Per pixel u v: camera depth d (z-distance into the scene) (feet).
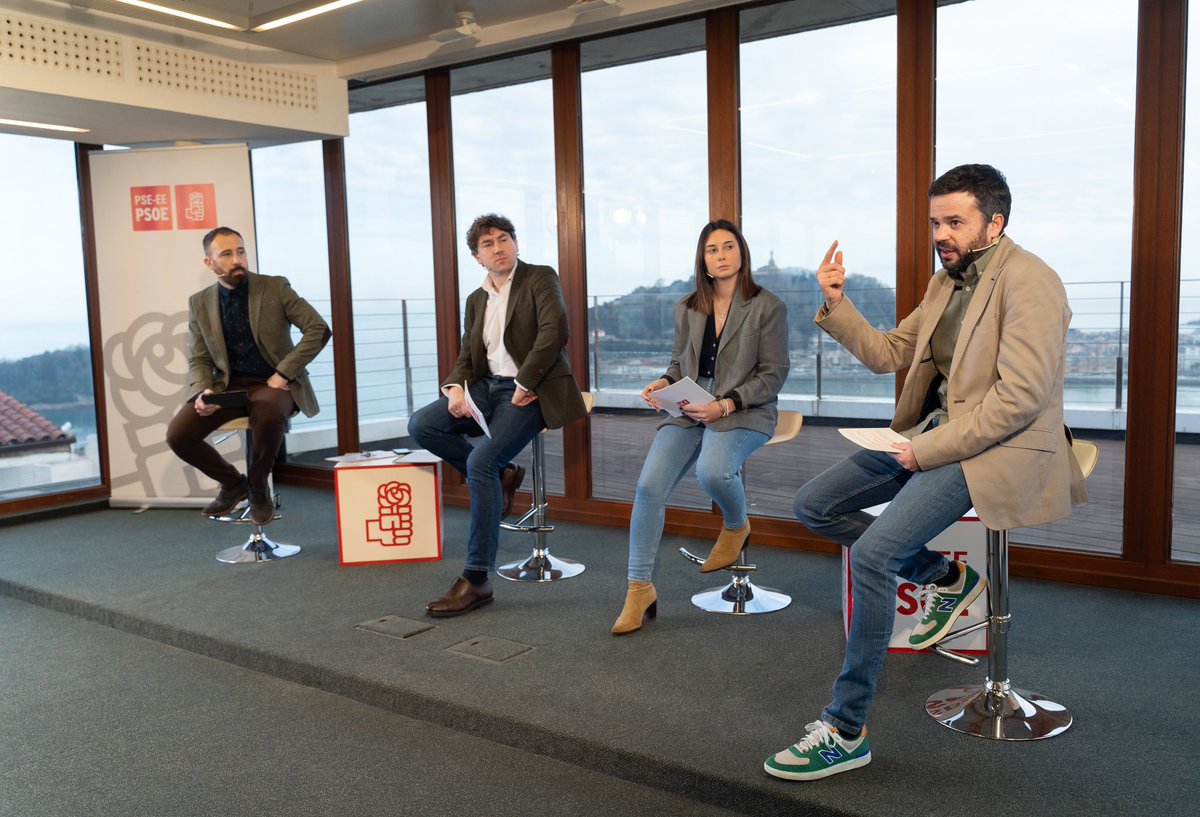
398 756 7.90
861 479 8.02
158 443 16.98
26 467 16.79
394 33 14.64
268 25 13.07
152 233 16.56
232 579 12.56
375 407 17.75
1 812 7.16
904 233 12.00
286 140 16.99
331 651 9.71
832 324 8.23
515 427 11.18
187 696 9.34
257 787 7.45
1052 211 11.10
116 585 12.43
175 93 13.99
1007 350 6.66
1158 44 10.20
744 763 7.02
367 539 13.09
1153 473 10.74
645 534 10.10
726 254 10.30
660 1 13.01
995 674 7.68
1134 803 6.34
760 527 13.69
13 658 10.52
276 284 13.85
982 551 9.08
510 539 14.29
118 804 7.25
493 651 9.55
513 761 7.75
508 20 14.19
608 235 14.60
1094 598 10.80
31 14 12.36
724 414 10.04
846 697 6.81
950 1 11.42
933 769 6.88
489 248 11.81
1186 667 8.71
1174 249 10.35
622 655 9.34
